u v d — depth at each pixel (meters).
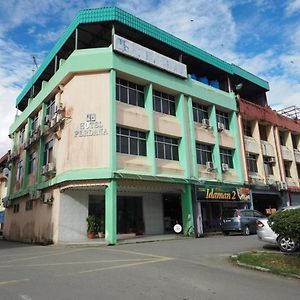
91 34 21.30
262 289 6.34
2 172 38.19
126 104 19.83
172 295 5.73
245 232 19.62
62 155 19.27
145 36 21.67
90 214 19.16
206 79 26.78
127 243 16.36
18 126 29.58
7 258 10.96
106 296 5.63
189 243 14.88
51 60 24.28
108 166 17.64
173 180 20.08
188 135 22.55
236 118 27.19
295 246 10.72
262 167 28.33
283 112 34.69
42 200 20.47
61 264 9.05
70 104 19.36
